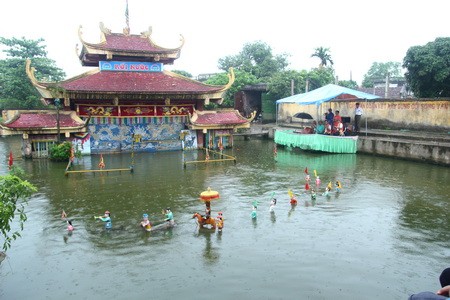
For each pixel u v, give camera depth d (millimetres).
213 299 10094
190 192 20953
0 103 55531
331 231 14820
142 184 22922
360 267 11820
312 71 62625
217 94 37344
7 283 11102
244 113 64500
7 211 9977
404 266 11875
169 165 29594
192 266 11969
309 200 19062
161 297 10227
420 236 14258
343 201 18797
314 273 11453
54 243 13891
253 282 10938
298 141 36875
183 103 38125
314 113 49344
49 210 17766
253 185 22469
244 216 16688
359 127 37062
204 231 14938
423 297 3496
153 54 36969
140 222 16016
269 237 14258
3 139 51219
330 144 34844
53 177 24938
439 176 24219
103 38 35969
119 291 10562
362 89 68812
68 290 10664
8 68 56656
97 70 36344
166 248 13336
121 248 13383
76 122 33125
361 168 27391
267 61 77062
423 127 34750
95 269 11852
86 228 15383
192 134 38375
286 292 10398
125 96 33906
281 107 57562
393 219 16141
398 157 31062
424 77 34469
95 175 25641
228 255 12727
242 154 35469
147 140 37719
